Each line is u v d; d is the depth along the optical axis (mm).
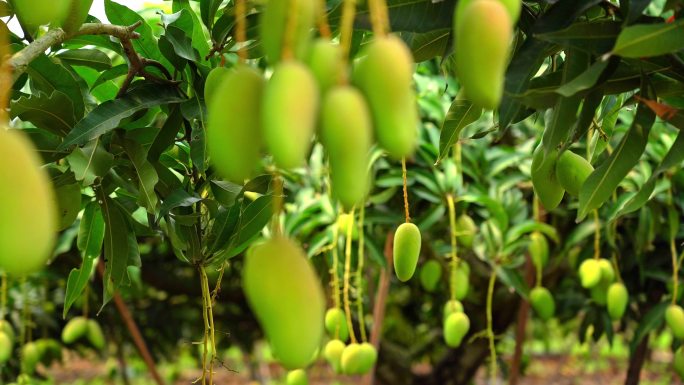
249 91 1324
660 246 4191
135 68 2004
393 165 3934
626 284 4336
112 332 5746
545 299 3957
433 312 5887
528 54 1734
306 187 4043
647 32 1540
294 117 1255
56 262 4680
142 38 2221
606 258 4211
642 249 3982
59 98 1946
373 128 1321
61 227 2021
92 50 2242
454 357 5305
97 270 4656
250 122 1320
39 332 5246
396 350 5406
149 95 2014
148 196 1976
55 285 5281
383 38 1330
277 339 1313
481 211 4133
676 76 1772
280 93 1261
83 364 11289
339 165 1283
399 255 1851
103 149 1954
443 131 1996
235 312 6320
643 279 4090
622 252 4203
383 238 4430
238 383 10211
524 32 1812
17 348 4789
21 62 1550
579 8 1640
